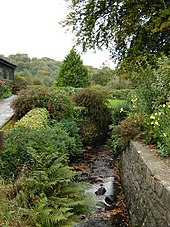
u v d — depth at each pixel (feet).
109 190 20.24
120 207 17.38
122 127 19.31
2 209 9.47
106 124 38.86
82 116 36.17
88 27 33.86
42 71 115.65
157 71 19.75
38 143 15.80
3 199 10.28
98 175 23.75
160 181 9.64
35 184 11.91
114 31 32.37
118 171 24.32
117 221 15.49
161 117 15.65
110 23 32.65
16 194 11.41
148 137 16.43
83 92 38.55
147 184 11.48
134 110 23.13
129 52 32.22
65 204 11.64
